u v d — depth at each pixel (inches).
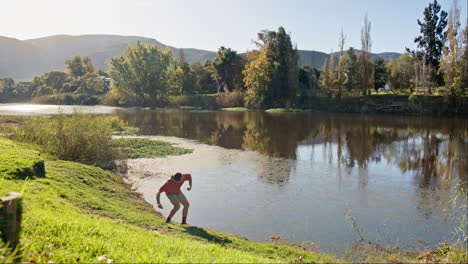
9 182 333.7
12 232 183.5
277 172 706.2
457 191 566.9
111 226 284.0
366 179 653.9
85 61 6284.5
